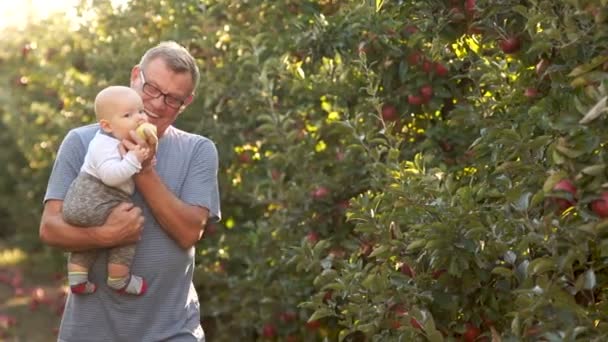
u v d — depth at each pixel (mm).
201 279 8109
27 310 11805
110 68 9586
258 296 7523
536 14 4062
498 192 4375
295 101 7426
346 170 6684
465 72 5941
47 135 12078
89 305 4078
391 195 5008
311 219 6816
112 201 3938
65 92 11086
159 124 4121
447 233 4535
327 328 6703
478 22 4785
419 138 6324
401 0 5516
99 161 3896
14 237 15641
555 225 3828
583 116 3605
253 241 7742
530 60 4668
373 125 6129
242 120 8164
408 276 4883
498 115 5109
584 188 3639
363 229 4992
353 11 6172
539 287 3822
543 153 4117
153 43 9102
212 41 8219
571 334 3688
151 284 4074
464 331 4871
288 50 7230
